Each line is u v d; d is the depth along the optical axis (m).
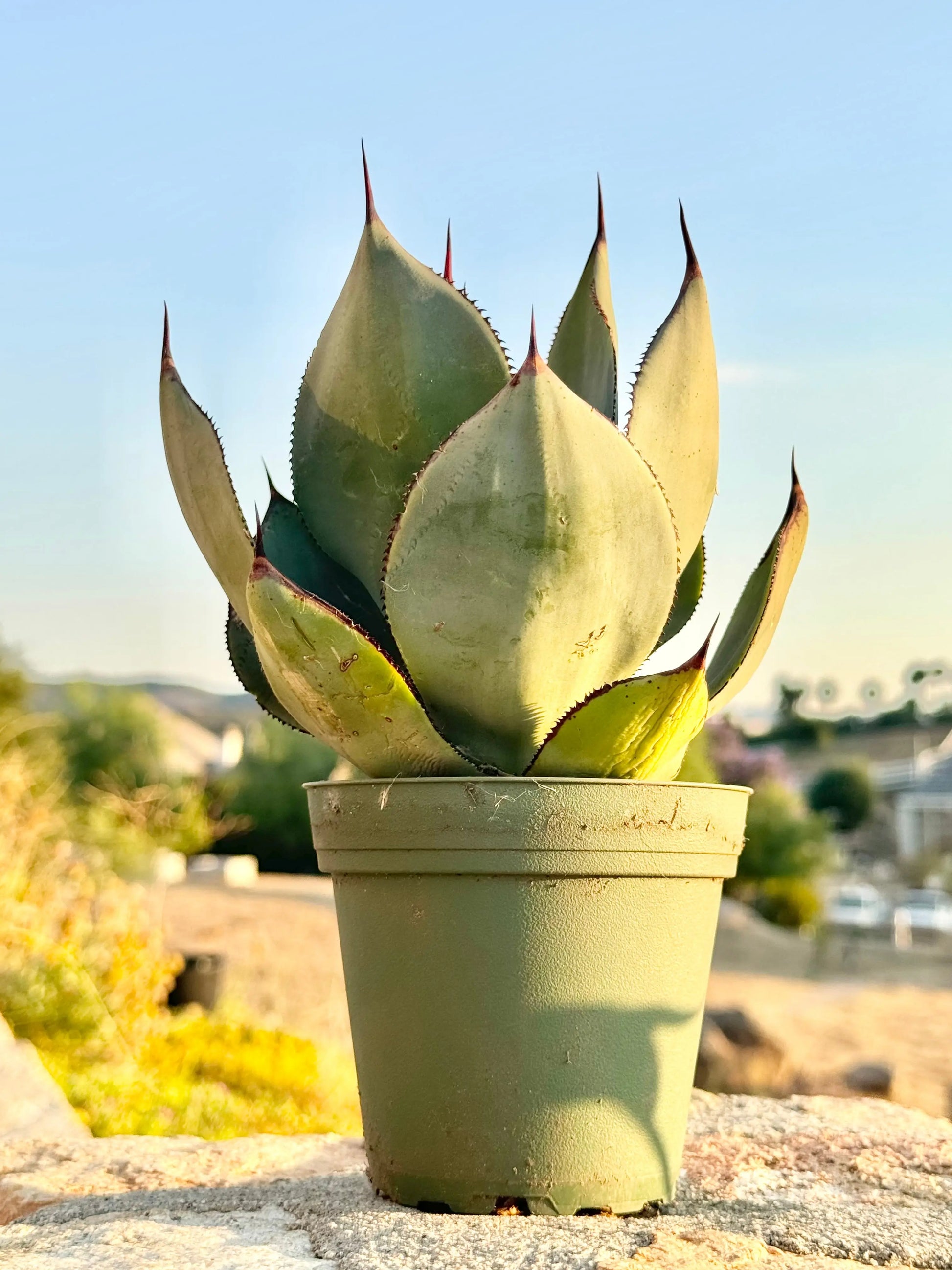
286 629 0.53
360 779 0.60
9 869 1.45
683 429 0.62
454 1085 0.55
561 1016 0.55
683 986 0.57
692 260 0.62
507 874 0.54
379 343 0.60
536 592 0.54
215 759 9.86
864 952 5.27
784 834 5.76
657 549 0.55
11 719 2.72
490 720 0.57
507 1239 0.52
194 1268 0.50
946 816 10.71
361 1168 0.69
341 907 0.59
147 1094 1.19
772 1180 0.63
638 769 0.56
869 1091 1.90
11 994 1.31
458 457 0.54
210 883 4.05
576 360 0.66
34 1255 0.52
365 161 0.59
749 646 0.60
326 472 0.62
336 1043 1.67
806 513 0.61
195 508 0.60
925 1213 0.57
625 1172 0.56
